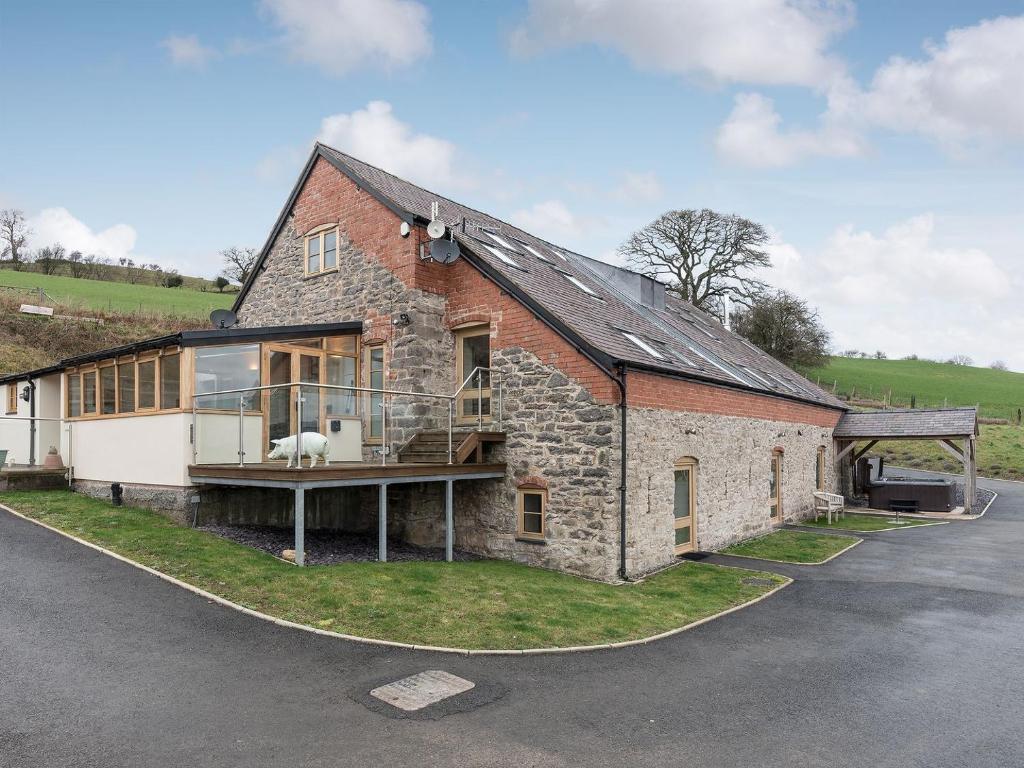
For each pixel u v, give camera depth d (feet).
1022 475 96.27
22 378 56.80
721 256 133.39
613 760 15.76
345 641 22.75
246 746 15.64
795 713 18.93
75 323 114.52
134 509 39.75
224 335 38.58
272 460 40.11
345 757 15.31
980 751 16.78
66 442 48.39
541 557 37.63
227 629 23.02
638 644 24.79
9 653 20.24
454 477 37.17
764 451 53.78
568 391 37.01
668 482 39.96
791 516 59.82
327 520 43.60
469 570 33.83
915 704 19.75
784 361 138.82
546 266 52.47
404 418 42.42
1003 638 26.45
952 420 69.26
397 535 43.21
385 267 44.50
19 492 44.50
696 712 18.79
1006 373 190.08
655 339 48.11
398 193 49.16
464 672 20.98
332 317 48.37
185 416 36.99
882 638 26.37
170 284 198.18
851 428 73.31
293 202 52.54
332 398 44.09
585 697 19.56
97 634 21.98
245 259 200.95
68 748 15.20
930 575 38.14
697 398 43.60
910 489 70.03
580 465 36.22
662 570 38.27
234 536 36.50
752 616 29.45
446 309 43.96
